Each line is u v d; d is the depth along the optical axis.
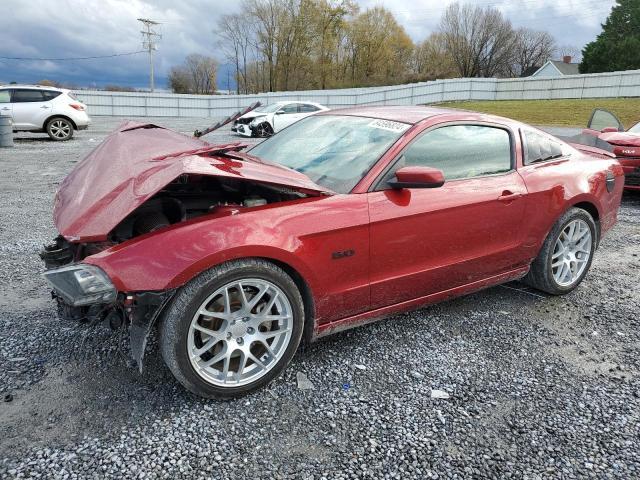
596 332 3.42
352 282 2.83
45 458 2.11
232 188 3.18
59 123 15.34
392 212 2.87
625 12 60.03
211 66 73.12
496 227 3.40
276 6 57.44
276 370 2.66
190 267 2.29
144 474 2.05
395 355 3.05
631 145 7.36
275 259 2.52
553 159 3.90
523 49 77.25
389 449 2.25
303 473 2.09
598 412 2.55
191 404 2.51
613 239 5.74
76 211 2.52
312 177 3.05
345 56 63.16
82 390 2.60
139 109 35.22
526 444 2.30
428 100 37.19
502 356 3.08
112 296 2.25
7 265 4.50
